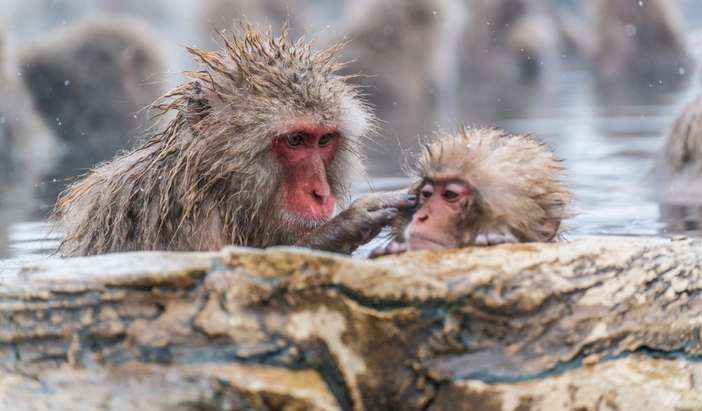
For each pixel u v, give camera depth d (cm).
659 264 795
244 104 1035
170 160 1043
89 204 1097
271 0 3750
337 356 702
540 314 738
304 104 1034
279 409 675
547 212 959
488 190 916
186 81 1204
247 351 702
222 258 726
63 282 730
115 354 710
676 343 782
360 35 3619
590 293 757
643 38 4675
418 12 3650
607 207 1498
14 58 2745
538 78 4728
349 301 711
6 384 705
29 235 1359
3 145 2505
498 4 4806
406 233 921
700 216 1405
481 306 725
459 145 937
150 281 720
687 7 6212
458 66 4681
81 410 677
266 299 712
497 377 719
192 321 710
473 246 875
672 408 745
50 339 721
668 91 3616
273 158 1029
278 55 1068
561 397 723
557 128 2531
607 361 752
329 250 960
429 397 711
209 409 678
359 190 1633
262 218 1036
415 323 714
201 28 3712
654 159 1864
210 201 1031
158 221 1030
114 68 2958
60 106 2883
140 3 4375
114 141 2647
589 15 4900
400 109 3284
